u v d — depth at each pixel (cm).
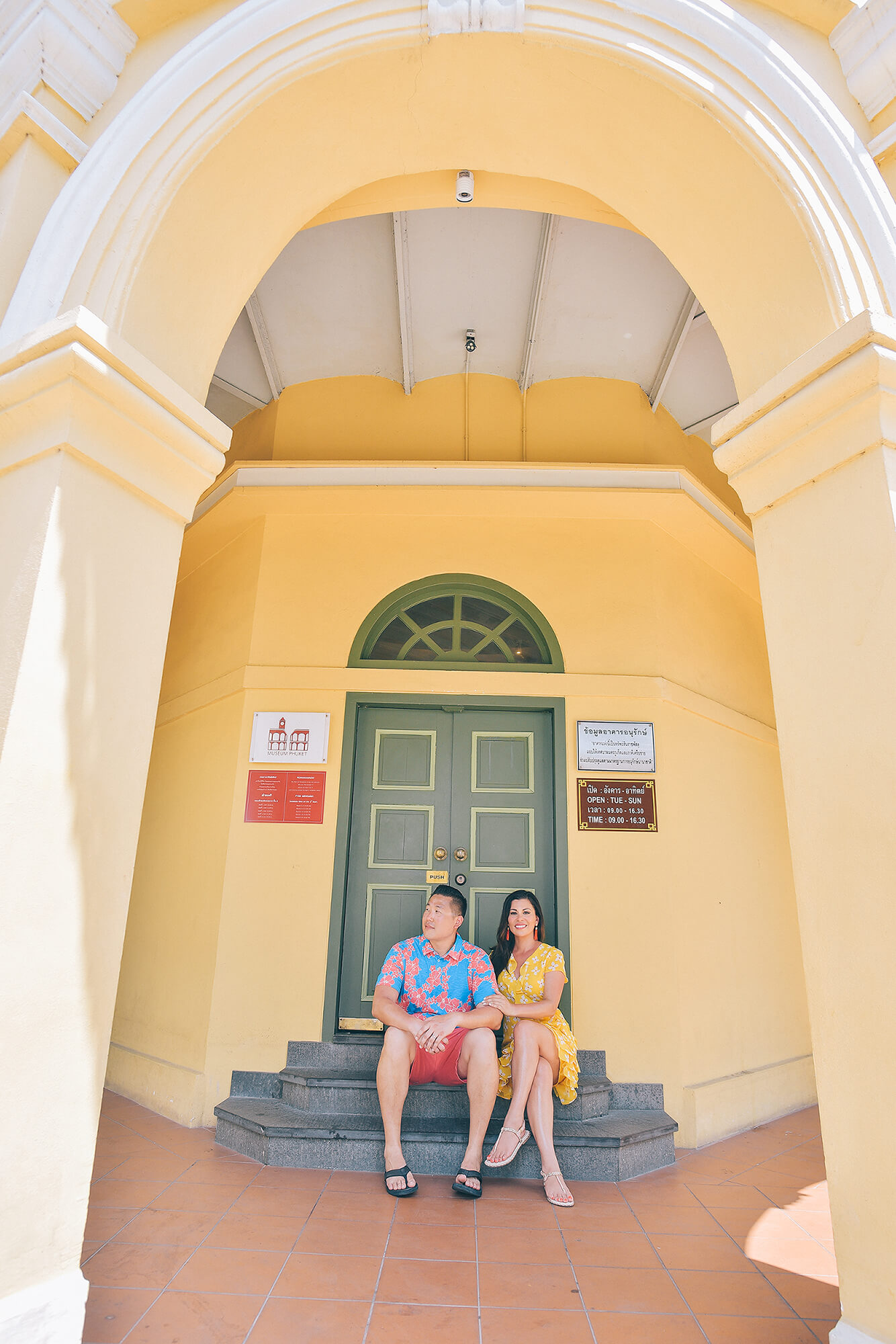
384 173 271
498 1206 293
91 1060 189
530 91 243
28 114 216
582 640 449
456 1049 325
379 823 435
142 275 220
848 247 209
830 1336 175
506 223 374
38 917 181
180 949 435
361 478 455
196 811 455
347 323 446
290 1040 395
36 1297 170
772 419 213
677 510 456
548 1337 206
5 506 205
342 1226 270
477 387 489
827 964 189
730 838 468
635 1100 382
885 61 216
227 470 472
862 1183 175
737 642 526
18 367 202
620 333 446
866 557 192
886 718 182
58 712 189
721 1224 281
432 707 447
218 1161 334
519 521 470
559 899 411
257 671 444
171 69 226
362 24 230
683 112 229
